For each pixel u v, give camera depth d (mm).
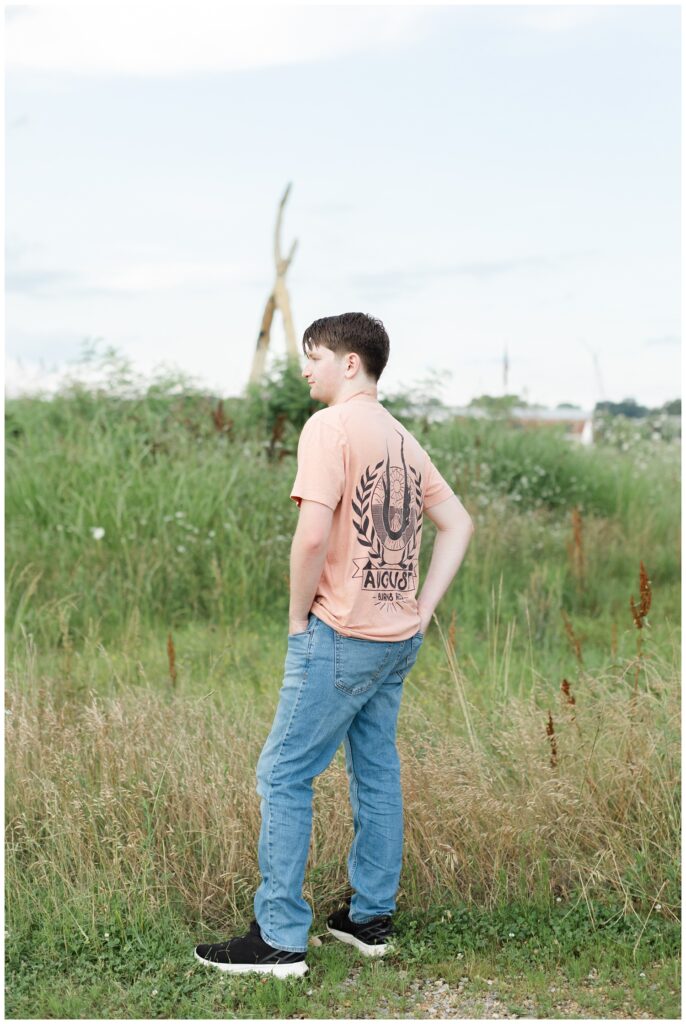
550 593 6633
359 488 2963
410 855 3525
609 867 3445
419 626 3164
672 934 3162
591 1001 2846
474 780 3645
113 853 3414
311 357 3170
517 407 11836
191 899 3377
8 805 3678
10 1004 2834
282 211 12258
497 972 3039
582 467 10586
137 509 7328
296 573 2912
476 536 7922
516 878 3459
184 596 6867
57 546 7133
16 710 4215
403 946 3160
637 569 8109
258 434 9750
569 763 3820
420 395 10672
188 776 3697
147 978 2957
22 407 9836
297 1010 2838
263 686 5082
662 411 13117
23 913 3234
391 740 3209
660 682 4289
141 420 9539
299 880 3023
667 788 3648
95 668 5277
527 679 5098
